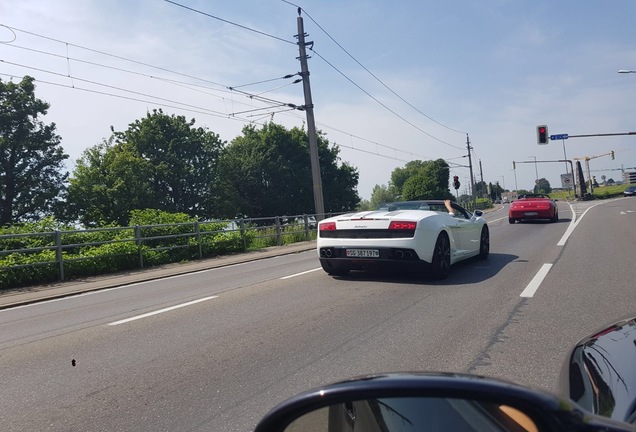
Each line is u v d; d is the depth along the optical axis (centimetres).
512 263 1113
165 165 5356
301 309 731
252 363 503
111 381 473
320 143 6694
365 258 891
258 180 6084
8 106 4625
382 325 623
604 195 7794
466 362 478
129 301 909
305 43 2644
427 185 7069
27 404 427
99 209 4822
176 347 571
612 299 720
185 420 381
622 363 231
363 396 176
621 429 142
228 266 1431
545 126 4047
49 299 1023
